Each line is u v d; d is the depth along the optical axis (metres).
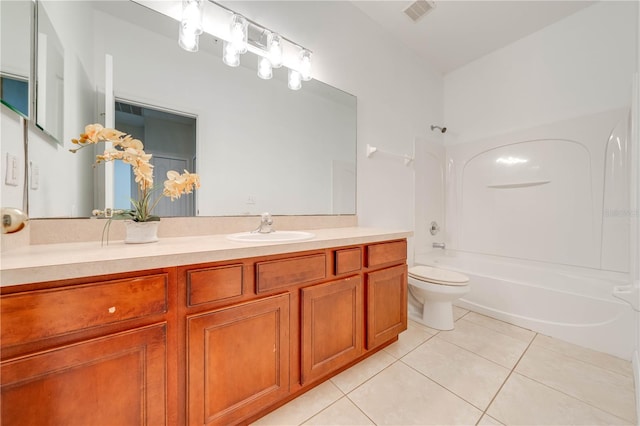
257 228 1.53
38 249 0.84
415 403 1.16
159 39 1.25
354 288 1.34
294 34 1.70
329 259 1.24
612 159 1.91
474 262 2.55
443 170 2.95
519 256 2.38
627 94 1.87
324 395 1.21
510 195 2.45
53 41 0.97
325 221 1.86
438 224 2.88
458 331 1.84
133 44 1.19
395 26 2.26
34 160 0.91
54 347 0.62
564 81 2.16
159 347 0.76
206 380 0.85
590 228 1.99
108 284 0.68
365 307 1.42
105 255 0.73
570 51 2.13
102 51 1.12
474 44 2.49
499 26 2.25
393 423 1.05
